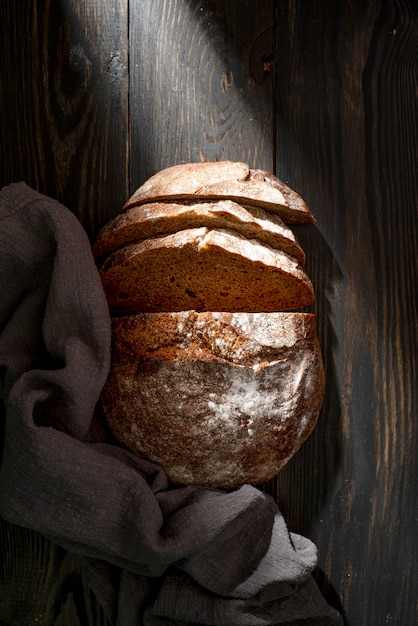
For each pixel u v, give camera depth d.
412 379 0.68
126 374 0.57
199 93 0.67
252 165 0.67
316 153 0.68
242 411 0.55
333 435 0.67
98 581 0.60
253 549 0.58
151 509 0.56
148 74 0.67
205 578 0.58
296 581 0.58
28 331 0.59
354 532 0.67
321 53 0.68
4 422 0.65
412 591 0.67
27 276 0.59
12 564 0.66
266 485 0.67
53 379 0.56
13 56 0.67
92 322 0.57
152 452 0.57
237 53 0.67
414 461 0.67
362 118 0.68
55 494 0.55
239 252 0.55
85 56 0.67
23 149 0.66
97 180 0.67
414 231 0.68
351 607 0.67
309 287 0.59
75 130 0.67
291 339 0.56
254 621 0.58
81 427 0.58
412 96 0.68
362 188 0.68
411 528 0.67
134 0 0.67
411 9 0.68
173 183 0.58
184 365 0.55
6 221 0.58
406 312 0.68
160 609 0.58
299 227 0.67
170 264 0.58
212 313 0.55
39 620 0.66
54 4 0.67
